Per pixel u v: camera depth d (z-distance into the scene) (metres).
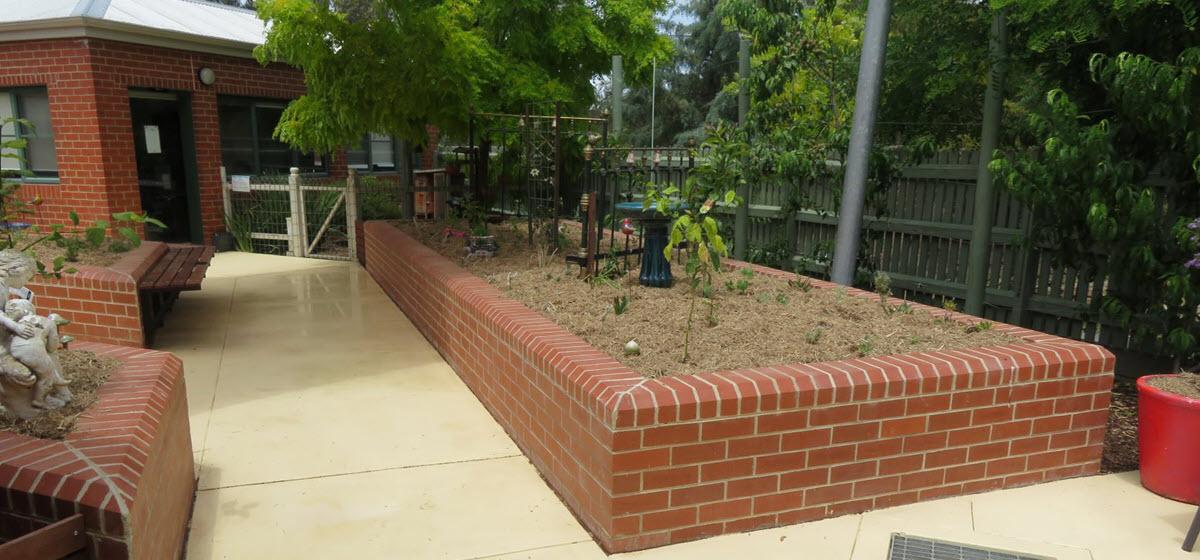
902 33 6.84
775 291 5.73
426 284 6.76
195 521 3.59
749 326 4.64
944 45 6.16
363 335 6.97
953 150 6.59
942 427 3.71
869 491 3.65
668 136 30.23
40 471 2.48
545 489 3.96
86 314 6.29
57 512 2.40
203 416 4.92
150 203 11.25
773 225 8.35
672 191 5.66
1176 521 3.62
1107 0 4.72
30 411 2.96
